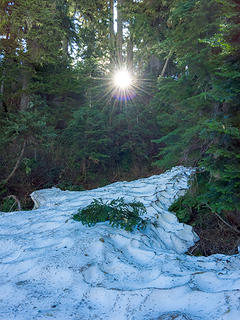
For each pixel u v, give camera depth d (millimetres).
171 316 1556
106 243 2941
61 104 11508
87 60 13859
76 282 2148
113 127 10812
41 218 4371
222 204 3367
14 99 11578
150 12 10703
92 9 14508
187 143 4516
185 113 5047
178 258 2713
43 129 7395
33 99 10273
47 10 10406
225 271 2227
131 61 15500
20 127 6828
